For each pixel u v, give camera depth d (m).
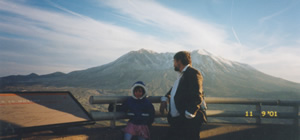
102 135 2.53
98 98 2.66
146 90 2.72
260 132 3.65
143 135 2.67
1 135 1.73
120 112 2.86
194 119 2.53
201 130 3.31
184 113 2.55
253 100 3.80
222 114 3.77
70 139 2.23
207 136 3.36
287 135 3.77
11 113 1.88
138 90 2.71
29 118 1.95
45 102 2.19
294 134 3.81
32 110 2.03
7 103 1.91
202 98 2.55
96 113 2.60
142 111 2.72
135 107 2.70
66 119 2.19
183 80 2.59
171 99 2.69
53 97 2.29
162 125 3.17
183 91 2.57
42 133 2.30
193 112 2.39
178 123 2.63
